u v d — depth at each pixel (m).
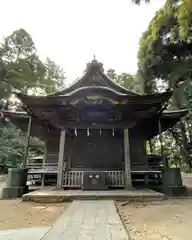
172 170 8.07
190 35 10.36
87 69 10.05
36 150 20.55
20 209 5.30
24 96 7.77
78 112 8.80
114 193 6.76
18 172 7.85
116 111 8.63
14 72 22.92
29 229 3.31
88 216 4.04
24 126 11.05
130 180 7.89
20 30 25.88
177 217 4.32
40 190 7.73
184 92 13.97
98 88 7.95
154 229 3.42
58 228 3.21
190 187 10.87
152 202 6.24
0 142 19.16
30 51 26.70
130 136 10.90
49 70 29.42
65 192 7.02
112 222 3.56
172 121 10.08
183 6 9.61
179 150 17.44
